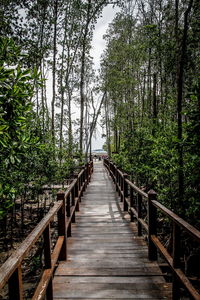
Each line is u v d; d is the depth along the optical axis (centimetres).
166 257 236
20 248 144
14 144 273
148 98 1034
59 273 292
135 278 280
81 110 1367
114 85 1520
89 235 439
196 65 565
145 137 660
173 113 680
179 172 360
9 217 771
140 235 430
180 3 720
